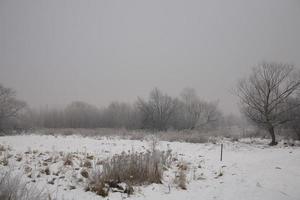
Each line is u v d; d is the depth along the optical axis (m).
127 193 6.04
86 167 8.24
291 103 22.58
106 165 7.36
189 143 20.66
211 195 6.07
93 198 5.55
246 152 16.03
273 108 21.72
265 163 10.30
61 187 6.10
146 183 7.07
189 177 7.99
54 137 21.98
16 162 8.55
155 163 7.99
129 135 25.78
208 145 19.78
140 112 44.16
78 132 28.17
